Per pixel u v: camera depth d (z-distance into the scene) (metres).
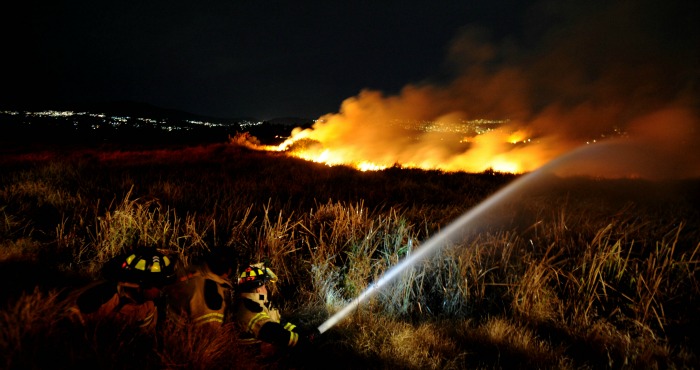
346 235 6.45
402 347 3.74
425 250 5.82
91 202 7.84
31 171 11.92
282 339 3.27
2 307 3.31
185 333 3.06
